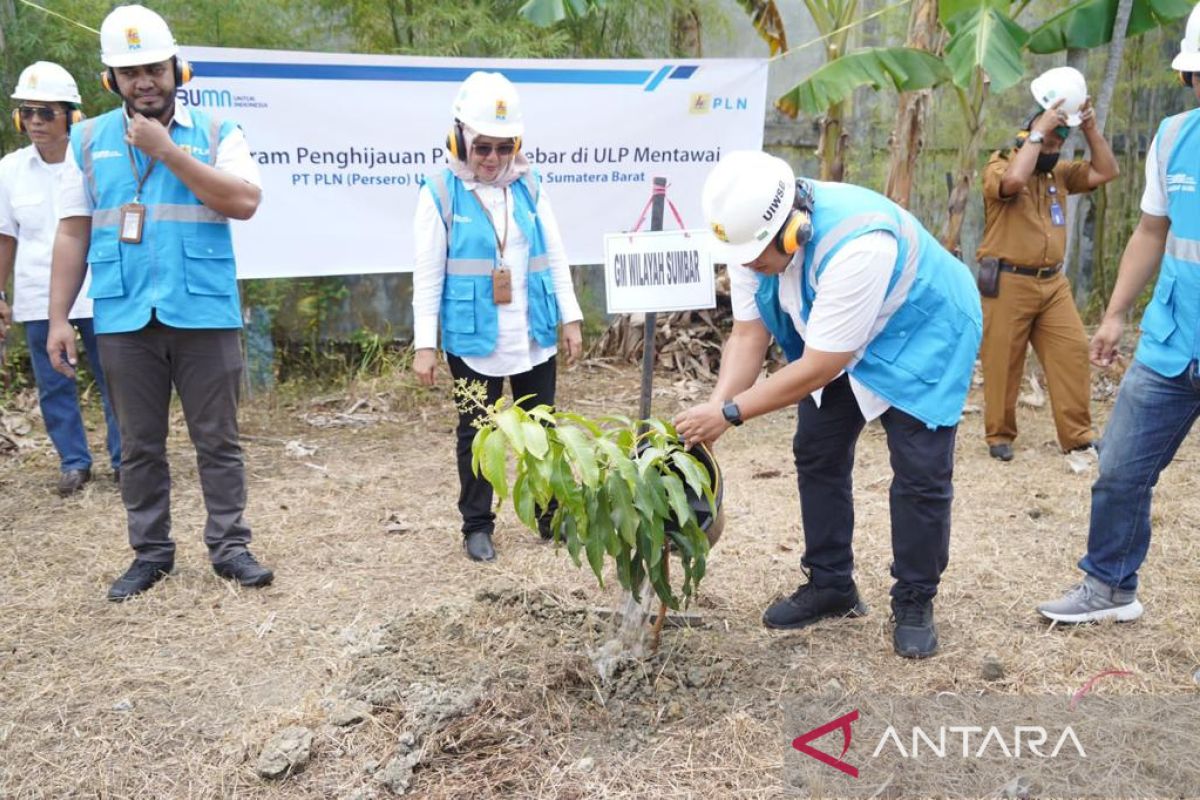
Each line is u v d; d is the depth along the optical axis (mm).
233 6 6273
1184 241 3016
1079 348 5223
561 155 6113
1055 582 3863
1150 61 8586
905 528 3164
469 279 3918
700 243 4180
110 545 4355
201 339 3648
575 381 7172
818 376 2830
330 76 5613
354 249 5879
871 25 8195
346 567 4102
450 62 5789
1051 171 5195
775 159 2764
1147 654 3285
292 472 5363
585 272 7863
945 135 8547
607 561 4027
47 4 6090
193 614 3664
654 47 7688
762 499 4855
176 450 5672
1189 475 5059
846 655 3297
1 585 3938
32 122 4676
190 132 3562
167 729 2945
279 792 2658
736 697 3049
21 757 2824
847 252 2752
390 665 3174
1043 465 5344
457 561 4141
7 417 6078
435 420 6363
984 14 5262
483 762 2738
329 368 7266
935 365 2988
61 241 3592
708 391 6941
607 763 2750
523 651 3227
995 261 5195
